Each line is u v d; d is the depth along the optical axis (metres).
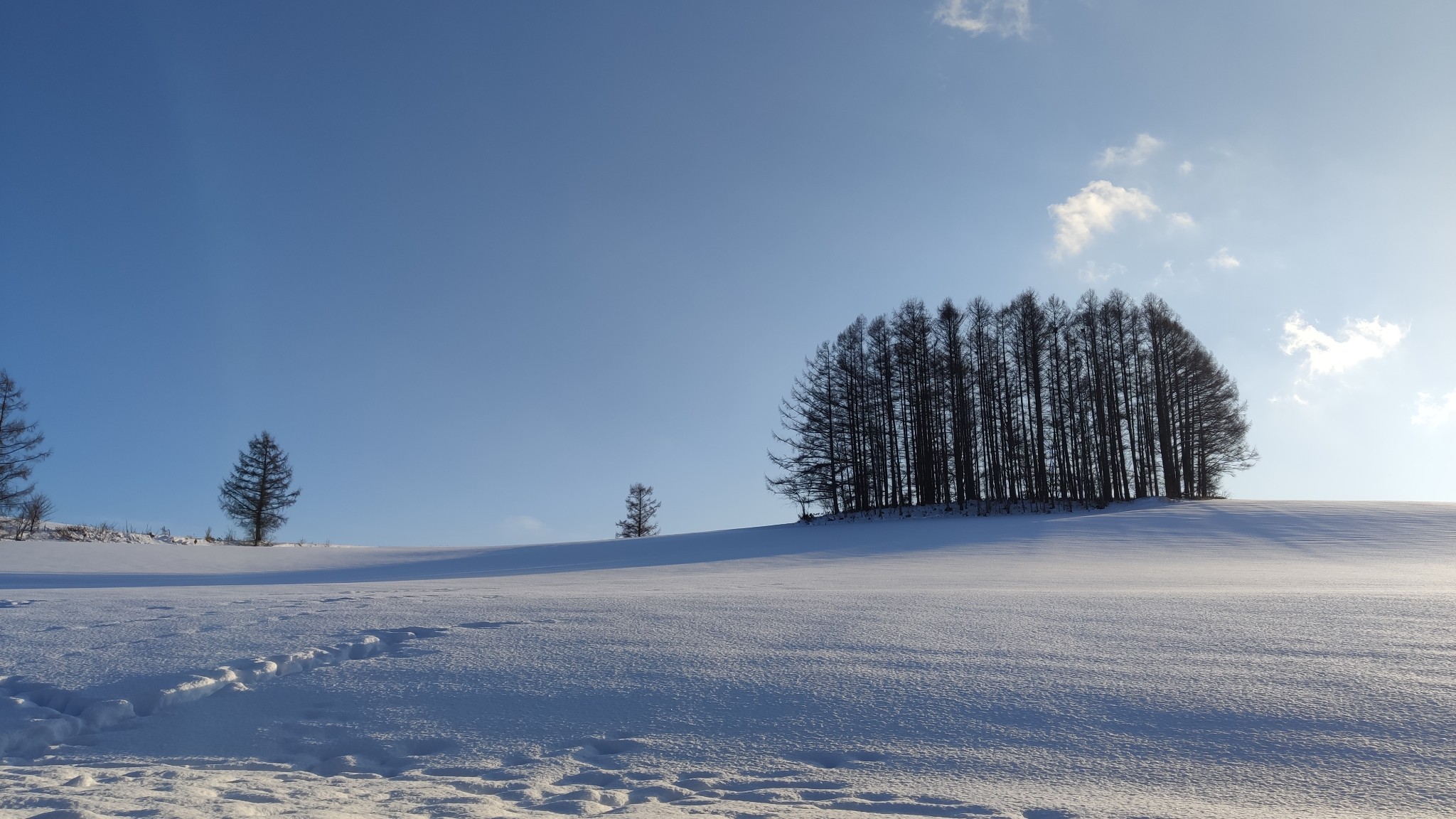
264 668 5.34
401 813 3.13
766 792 3.36
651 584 12.13
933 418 38.66
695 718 4.36
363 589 11.68
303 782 3.64
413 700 4.80
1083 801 3.16
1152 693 4.39
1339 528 22.55
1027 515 30.00
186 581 18.62
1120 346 37.81
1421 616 6.28
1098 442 36.38
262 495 43.94
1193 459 39.38
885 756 3.75
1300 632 5.74
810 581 12.35
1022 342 37.41
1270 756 3.54
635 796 3.35
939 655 5.33
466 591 10.45
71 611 8.07
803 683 4.83
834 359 38.81
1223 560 16.69
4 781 3.59
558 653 5.70
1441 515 24.94
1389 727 3.77
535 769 3.77
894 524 30.20
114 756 4.10
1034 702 4.36
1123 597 7.90
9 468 31.78
